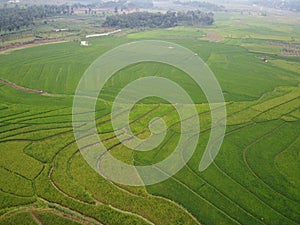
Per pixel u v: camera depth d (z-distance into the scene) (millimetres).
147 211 61562
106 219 59031
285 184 70500
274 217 61688
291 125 95312
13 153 76188
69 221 58125
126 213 60594
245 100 112500
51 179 68438
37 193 64375
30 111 97688
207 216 61156
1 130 85938
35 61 155625
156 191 66375
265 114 101125
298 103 110500
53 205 61531
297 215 62438
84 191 65125
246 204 64562
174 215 60906
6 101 106250
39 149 77938
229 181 70562
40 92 116062
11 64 149625
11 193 64188
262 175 73000
